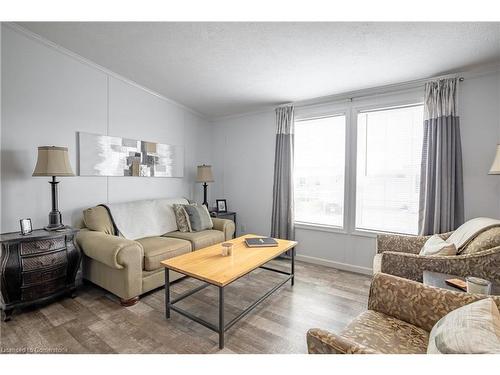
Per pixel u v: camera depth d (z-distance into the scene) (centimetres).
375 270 204
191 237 298
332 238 333
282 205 359
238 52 233
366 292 251
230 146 438
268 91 324
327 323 195
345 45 211
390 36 195
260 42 214
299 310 215
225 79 294
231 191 438
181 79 300
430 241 214
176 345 167
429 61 230
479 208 240
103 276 235
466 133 245
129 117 318
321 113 342
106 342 170
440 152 246
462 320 92
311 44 212
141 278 226
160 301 229
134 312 209
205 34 207
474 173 241
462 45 203
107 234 246
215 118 454
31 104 233
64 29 213
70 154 262
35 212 239
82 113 271
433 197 253
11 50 220
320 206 351
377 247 248
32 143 235
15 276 194
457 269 168
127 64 271
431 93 258
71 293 232
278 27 193
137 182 332
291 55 233
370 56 227
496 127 232
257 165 406
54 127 249
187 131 408
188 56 245
